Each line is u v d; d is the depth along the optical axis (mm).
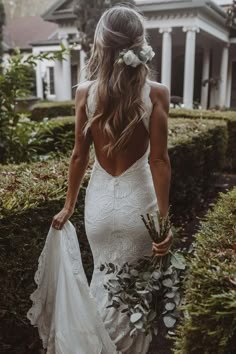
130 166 1814
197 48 21609
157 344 2270
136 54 1645
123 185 1827
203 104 20469
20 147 4219
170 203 4121
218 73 21859
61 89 22453
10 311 2119
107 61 1691
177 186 4180
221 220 1817
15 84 4043
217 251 1424
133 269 1827
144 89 1698
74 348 1821
